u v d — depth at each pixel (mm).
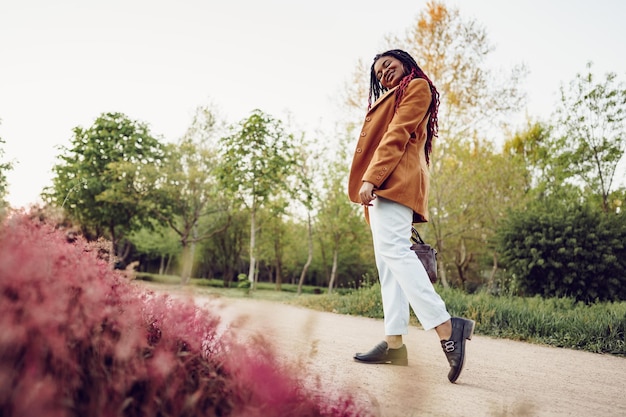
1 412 742
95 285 1162
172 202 21719
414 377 2395
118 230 24547
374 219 2699
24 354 835
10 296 931
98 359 981
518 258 11828
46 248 1273
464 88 14578
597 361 3928
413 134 2781
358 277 30672
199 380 1148
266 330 1797
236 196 15344
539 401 2133
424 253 2738
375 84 3221
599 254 10938
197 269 31438
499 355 3799
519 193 17406
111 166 20844
